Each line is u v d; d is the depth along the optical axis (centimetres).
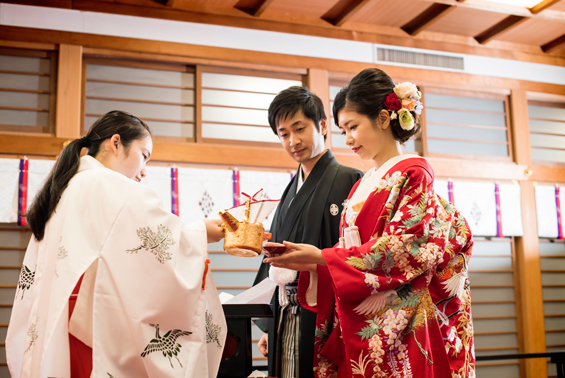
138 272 149
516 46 595
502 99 589
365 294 149
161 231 154
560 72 609
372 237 158
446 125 563
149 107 469
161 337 149
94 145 178
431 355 146
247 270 470
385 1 495
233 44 491
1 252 409
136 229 152
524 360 538
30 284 167
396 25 547
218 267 463
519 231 557
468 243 173
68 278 143
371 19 532
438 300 160
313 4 499
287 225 208
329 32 526
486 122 580
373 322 150
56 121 429
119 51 456
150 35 466
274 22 509
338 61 523
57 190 161
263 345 229
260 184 479
